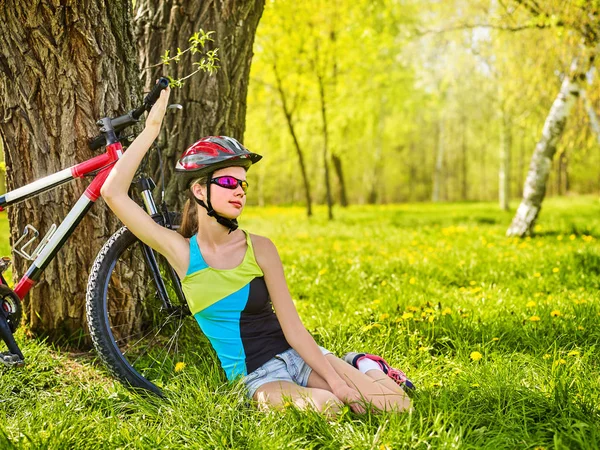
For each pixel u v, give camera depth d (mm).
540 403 2781
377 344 3758
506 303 4738
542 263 6422
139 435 2609
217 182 2750
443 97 30750
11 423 2695
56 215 3545
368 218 16734
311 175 43688
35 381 3203
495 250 7699
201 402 2861
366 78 18922
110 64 3527
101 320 3088
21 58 3404
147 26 4375
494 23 10336
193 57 4336
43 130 3479
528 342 3736
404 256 7336
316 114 19719
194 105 4363
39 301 3631
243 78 4516
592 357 3475
